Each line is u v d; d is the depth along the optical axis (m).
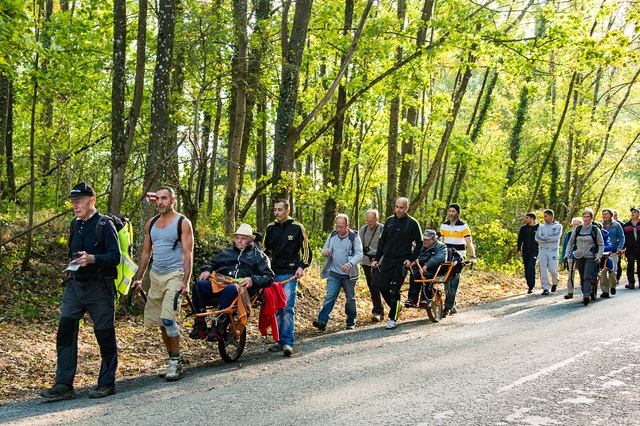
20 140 18.36
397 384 6.12
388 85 16.86
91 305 6.24
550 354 7.53
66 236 13.46
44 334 9.14
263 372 6.98
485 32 15.93
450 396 5.59
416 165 35.09
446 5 16.17
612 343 8.20
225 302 7.39
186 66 14.14
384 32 15.61
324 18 15.60
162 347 8.84
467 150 22.66
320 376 6.62
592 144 31.78
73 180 16.08
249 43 15.32
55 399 6.05
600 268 14.30
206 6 14.01
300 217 28.77
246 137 18.55
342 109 15.27
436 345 8.47
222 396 5.76
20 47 9.64
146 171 11.09
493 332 9.52
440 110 20.05
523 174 34.53
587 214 13.12
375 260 10.98
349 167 25.39
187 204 12.91
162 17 10.95
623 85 28.84
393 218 10.79
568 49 16.41
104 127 15.09
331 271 10.66
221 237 14.62
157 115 11.03
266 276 7.88
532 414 5.02
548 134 30.33
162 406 5.44
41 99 14.35
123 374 7.29
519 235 16.41
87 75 13.83
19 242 12.60
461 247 12.12
